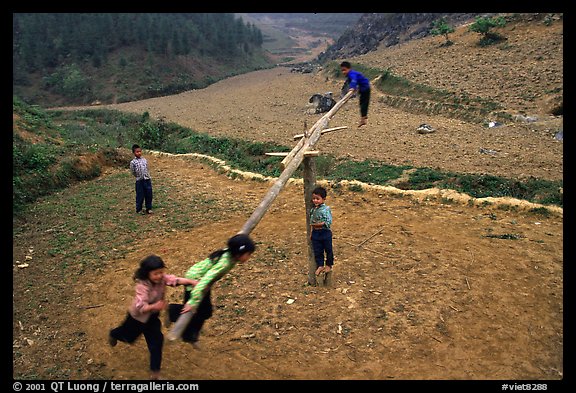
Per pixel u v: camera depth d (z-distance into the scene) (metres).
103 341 6.16
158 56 66.44
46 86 59.12
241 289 7.30
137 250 9.31
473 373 5.21
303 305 6.75
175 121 32.12
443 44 37.62
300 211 11.38
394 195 11.77
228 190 13.66
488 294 6.83
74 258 8.95
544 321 6.16
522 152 15.62
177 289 7.54
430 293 6.89
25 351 5.98
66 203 12.68
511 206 10.41
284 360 5.58
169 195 13.20
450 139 18.55
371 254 8.39
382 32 62.25
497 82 25.64
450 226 9.66
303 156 6.38
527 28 32.91
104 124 34.84
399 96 29.36
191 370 5.47
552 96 21.39
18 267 8.52
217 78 67.88
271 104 37.53
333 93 38.66
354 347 5.76
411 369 5.31
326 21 143.00
